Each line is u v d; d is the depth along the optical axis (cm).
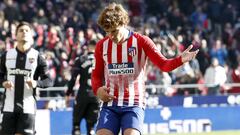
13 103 1766
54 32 3791
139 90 1377
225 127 3538
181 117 3447
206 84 3697
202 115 3488
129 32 1383
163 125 3419
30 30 1783
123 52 1372
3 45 3459
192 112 3469
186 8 5272
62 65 3559
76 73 2394
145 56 1376
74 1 4781
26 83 1738
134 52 1368
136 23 4803
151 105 3484
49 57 3566
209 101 3591
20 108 1762
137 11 5125
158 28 4862
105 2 4806
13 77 1769
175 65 1302
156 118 3409
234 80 3978
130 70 1371
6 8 4309
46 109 3275
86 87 2392
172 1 5250
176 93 3678
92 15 4741
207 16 5241
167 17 5066
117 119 1362
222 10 5284
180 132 3434
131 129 1327
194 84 3703
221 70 3750
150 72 3722
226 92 3772
